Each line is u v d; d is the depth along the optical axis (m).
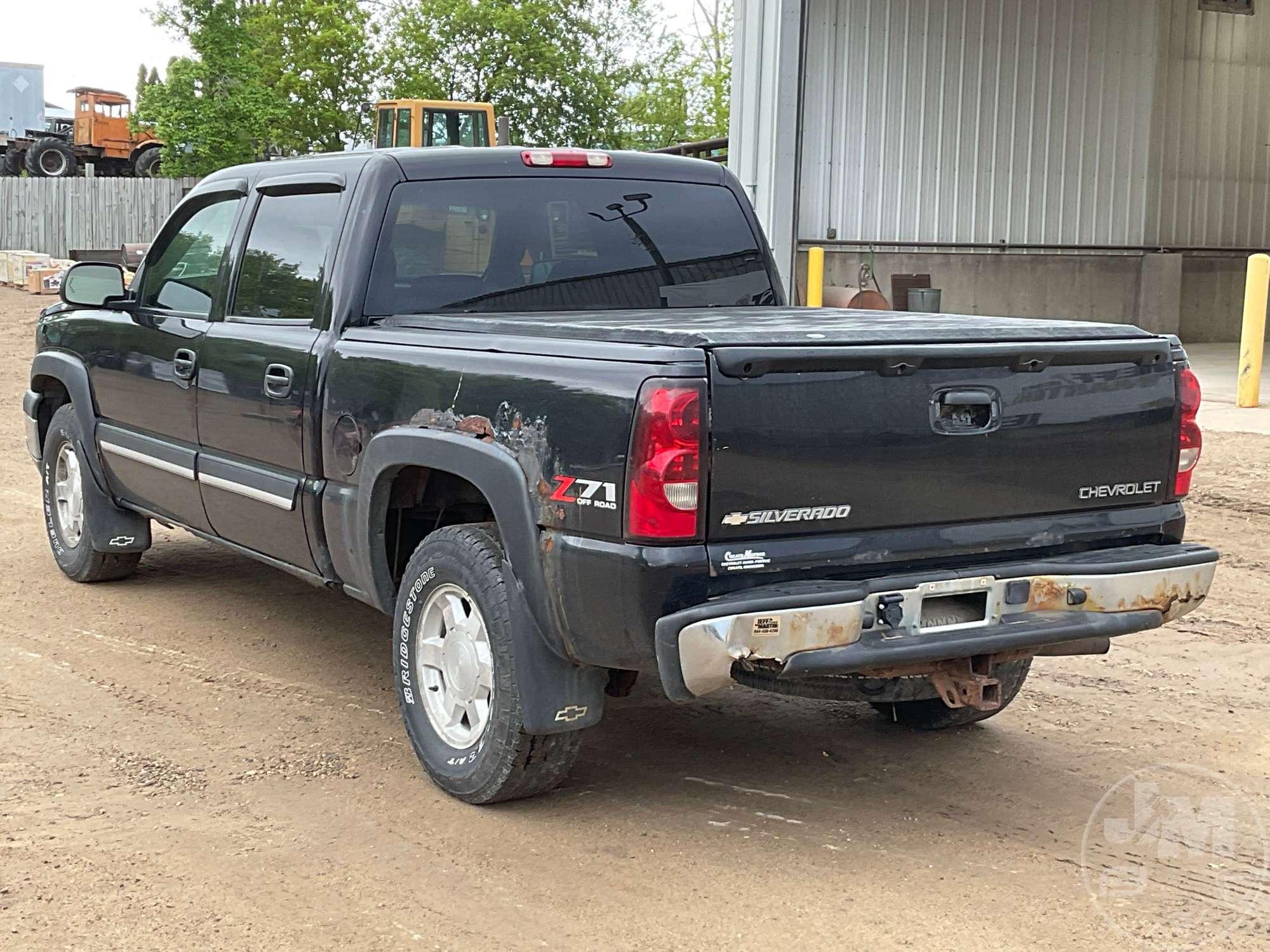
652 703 5.38
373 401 4.54
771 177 17.36
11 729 4.94
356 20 53.28
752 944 3.37
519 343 4.04
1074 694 5.48
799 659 3.58
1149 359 4.20
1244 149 22.64
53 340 6.98
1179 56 21.72
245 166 5.81
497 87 51.38
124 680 5.54
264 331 5.23
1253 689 5.54
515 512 3.91
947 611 3.88
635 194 5.43
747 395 3.56
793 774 4.60
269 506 5.17
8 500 9.39
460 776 4.23
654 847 3.96
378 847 3.95
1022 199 20.77
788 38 17.09
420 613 4.40
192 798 4.31
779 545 3.65
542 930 3.44
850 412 3.70
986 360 3.87
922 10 19.47
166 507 6.16
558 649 3.90
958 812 4.26
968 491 3.91
